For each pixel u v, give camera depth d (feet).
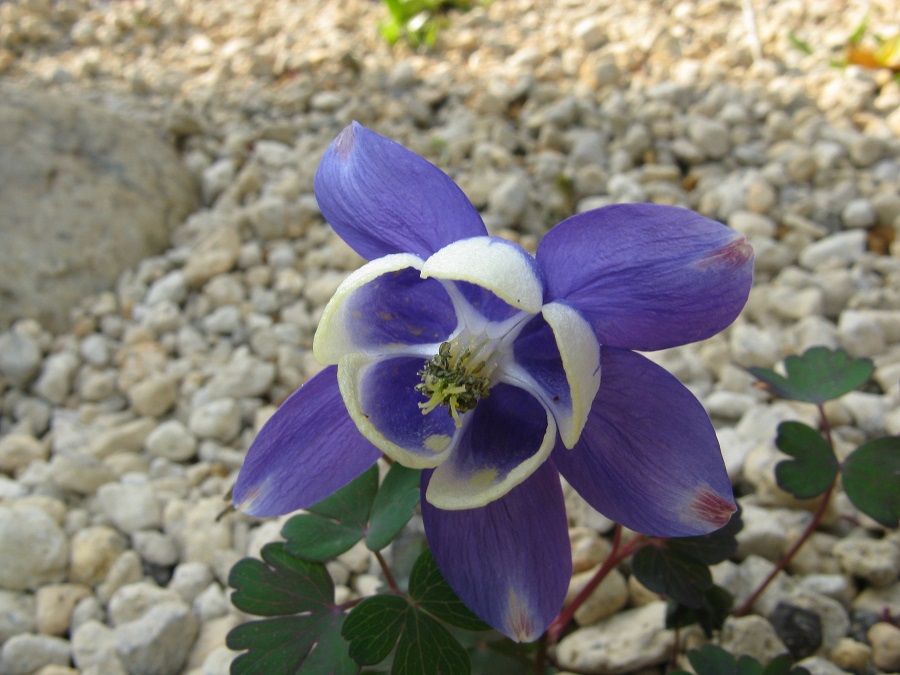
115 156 0.90
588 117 0.96
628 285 0.33
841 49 1.02
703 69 1.02
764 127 0.94
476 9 1.22
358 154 0.37
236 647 0.40
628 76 1.05
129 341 0.78
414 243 0.37
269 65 1.14
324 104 1.04
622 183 0.86
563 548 0.36
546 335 0.37
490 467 0.37
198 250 0.85
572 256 0.34
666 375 0.34
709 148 0.91
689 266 0.32
